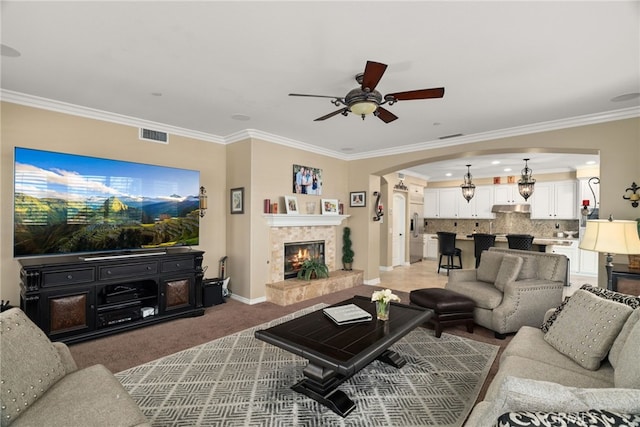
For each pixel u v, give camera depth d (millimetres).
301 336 2299
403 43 2297
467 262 7141
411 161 5531
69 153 3510
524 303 3381
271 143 4945
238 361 2822
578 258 7180
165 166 4066
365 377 2549
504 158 6562
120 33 2182
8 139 3236
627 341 1491
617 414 890
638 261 3365
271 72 2766
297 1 1845
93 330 3266
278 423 1993
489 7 1892
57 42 2295
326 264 5965
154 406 2160
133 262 3551
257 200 4746
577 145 3969
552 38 2215
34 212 3129
